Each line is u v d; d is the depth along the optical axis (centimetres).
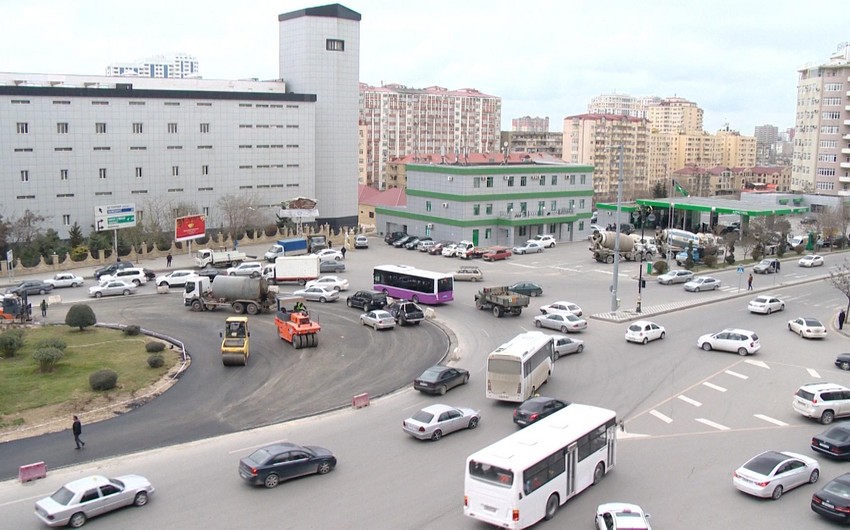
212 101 10056
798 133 16750
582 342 5097
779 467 2956
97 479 2795
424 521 2728
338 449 3419
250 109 10381
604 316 6141
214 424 3778
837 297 7350
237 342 4769
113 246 8644
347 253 9475
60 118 8919
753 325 6044
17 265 7800
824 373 4681
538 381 4203
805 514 2809
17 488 3022
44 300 6134
